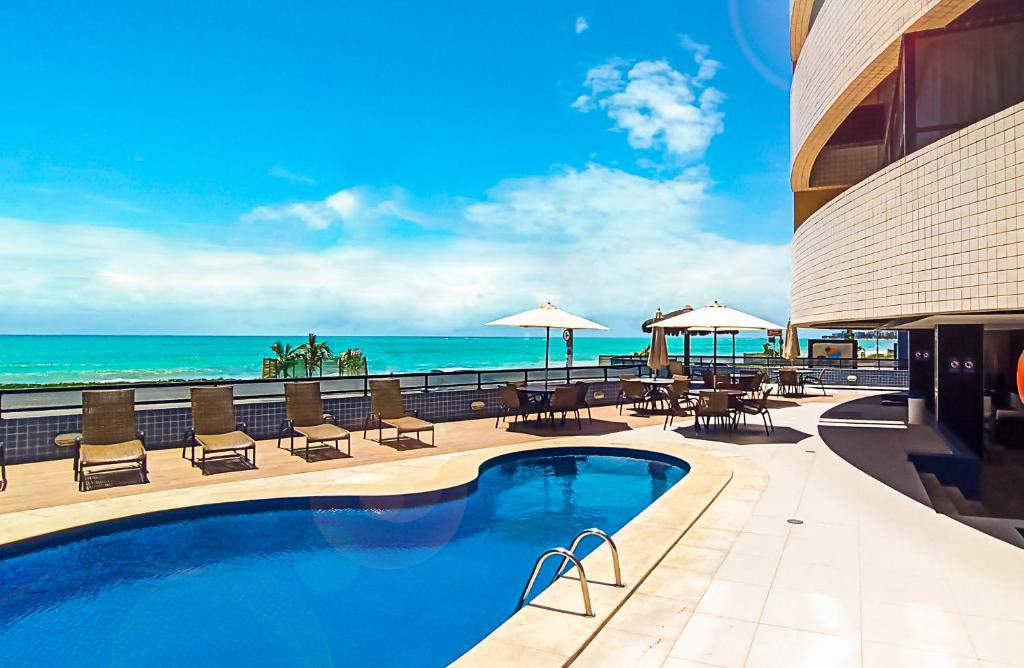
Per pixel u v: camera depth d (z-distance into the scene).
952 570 4.80
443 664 3.99
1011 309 5.32
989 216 5.52
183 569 5.57
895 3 7.50
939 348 9.80
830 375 25.91
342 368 33.19
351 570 5.55
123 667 4.00
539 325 13.41
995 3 7.25
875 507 6.64
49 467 8.42
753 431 12.23
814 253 10.03
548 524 6.90
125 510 6.04
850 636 3.71
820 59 9.91
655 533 5.55
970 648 3.56
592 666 3.33
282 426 9.77
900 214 7.01
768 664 3.37
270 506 6.66
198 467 8.48
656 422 13.53
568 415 14.79
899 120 8.61
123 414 8.38
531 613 3.89
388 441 10.78
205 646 4.24
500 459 9.23
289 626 4.47
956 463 9.01
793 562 4.97
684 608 4.10
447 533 6.56
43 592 5.11
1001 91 7.14
